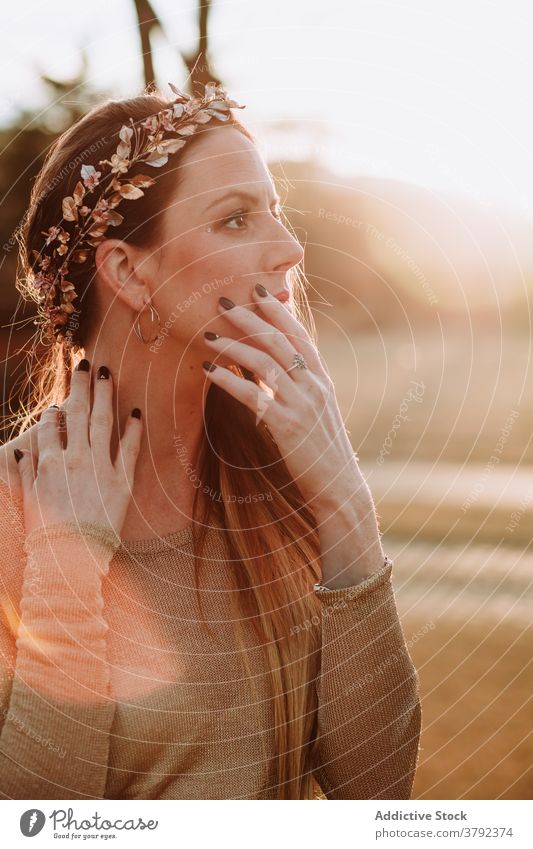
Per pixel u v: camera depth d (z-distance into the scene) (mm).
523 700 4816
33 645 1408
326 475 1613
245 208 1562
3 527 1515
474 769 4020
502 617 6062
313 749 1705
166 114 1541
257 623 1646
